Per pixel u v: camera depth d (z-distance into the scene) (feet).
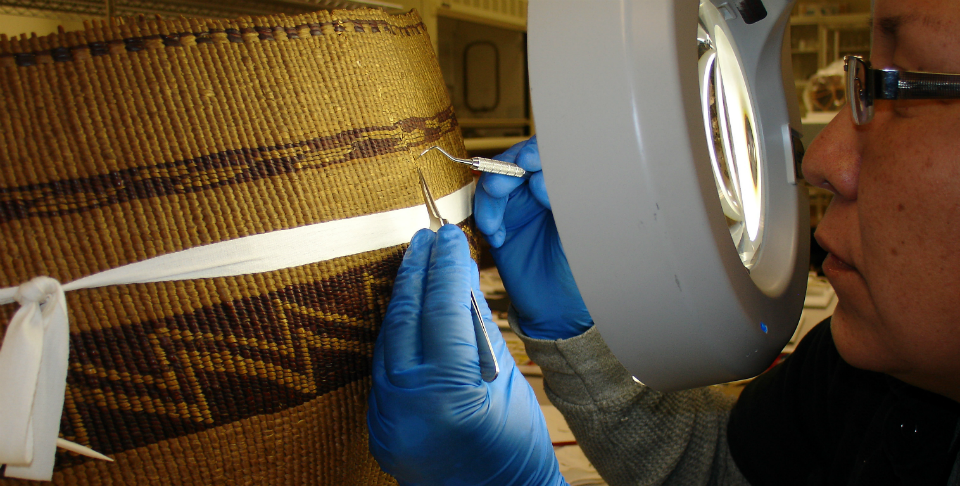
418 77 1.24
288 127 0.98
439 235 1.25
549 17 1.06
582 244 1.08
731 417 2.17
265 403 0.99
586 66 1.01
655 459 1.88
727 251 1.05
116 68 0.88
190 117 0.92
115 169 0.87
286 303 0.98
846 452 1.71
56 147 0.85
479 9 4.79
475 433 1.17
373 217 1.08
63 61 0.86
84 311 0.86
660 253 1.02
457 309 1.18
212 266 0.92
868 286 1.22
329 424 1.09
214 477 0.97
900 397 1.52
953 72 0.99
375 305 1.14
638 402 1.84
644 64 0.97
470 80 6.44
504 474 1.27
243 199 0.95
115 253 0.87
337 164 1.03
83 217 0.86
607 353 1.73
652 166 0.98
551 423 2.62
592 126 1.01
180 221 0.90
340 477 1.15
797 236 1.68
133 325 0.88
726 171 1.38
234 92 0.95
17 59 0.84
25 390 0.80
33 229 0.84
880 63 1.19
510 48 6.08
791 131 1.77
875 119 1.14
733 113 1.54
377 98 1.09
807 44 8.13
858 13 8.09
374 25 1.13
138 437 0.90
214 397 0.94
